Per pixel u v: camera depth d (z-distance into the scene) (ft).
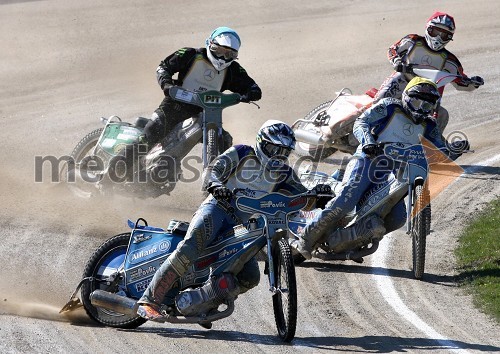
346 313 99.50
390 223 114.21
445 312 100.63
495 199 142.61
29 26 295.89
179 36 280.51
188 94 129.90
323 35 282.56
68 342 85.92
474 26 286.46
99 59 253.85
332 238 112.88
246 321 96.22
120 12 315.99
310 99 211.82
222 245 89.56
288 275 86.12
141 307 88.07
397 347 88.22
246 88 135.64
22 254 114.32
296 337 90.89
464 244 124.36
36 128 188.34
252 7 324.80
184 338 89.81
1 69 244.83
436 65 152.97
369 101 157.38
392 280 111.86
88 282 93.45
